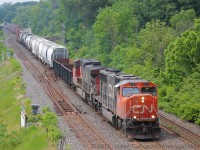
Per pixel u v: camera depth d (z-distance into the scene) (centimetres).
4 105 12281
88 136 7506
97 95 9812
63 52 17562
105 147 6725
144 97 7300
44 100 11212
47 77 15900
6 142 8312
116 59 17112
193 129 8000
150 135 7262
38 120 9006
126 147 6712
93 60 11756
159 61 13488
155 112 7319
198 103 8881
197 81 9950
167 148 6606
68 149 6525
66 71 14188
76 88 12519
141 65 14238
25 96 11994
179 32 15275
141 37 15562
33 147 7506
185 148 6594
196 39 10356
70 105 10562
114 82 8056
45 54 18912
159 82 11175
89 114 9594
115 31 19138
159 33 13950
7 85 15275
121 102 7481
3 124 9762
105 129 8069
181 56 10544
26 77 15700
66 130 7981
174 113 9425
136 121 7294
